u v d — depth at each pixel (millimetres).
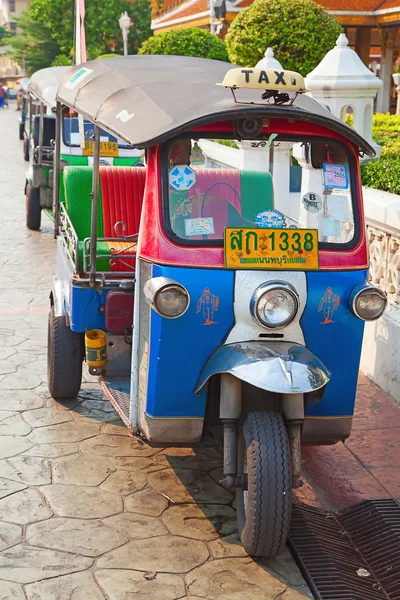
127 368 4781
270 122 3781
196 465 4680
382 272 5781
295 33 11016
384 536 4027
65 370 5266
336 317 3738
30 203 11258
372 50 27578
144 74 4500
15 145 23641
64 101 4926
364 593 3582
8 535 3855
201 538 3908
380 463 4762
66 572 3578
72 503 4180
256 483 3447
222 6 17469
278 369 3428
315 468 4707
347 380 3875
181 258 3600
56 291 5297
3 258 9711
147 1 28375
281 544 3555
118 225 5363
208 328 3641
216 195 3908
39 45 42375
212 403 3896
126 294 4613
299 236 3678
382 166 6609
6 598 3381
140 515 4094
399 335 5453
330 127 3723
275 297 3553
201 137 3695
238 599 3455
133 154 10023
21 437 4934
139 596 3432
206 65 4820
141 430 3973
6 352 6414
